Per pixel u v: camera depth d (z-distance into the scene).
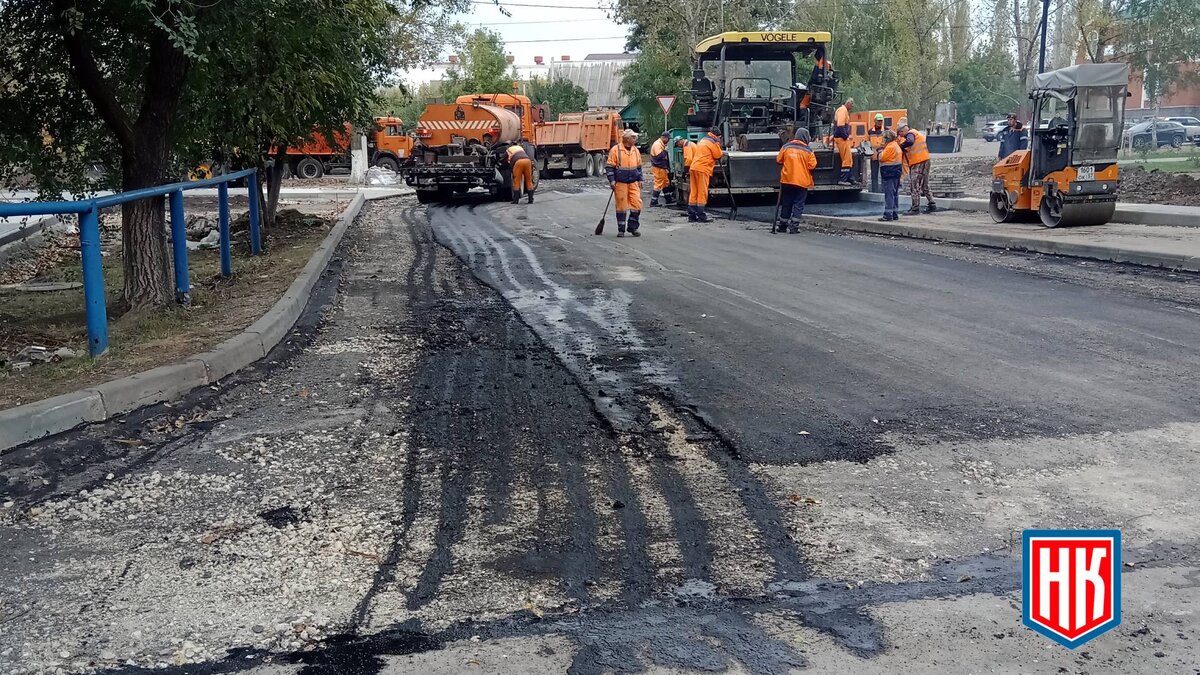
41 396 6.02
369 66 15.73
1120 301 9.20
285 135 13.88
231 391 6.76
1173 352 7.20
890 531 4.32
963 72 61.25
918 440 5.46
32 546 4.35
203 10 8.20
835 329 8.30
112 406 6.10
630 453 5.37
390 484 4.99
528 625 3.56
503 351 7.84
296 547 4.28
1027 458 5.14
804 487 4.84
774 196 20.92
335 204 24.70
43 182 9.90
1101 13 30.39
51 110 9.58
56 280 12.37
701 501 4.69
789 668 3.25
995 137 53.09
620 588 3.84
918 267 11.70
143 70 9.48
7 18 8.54
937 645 3.38
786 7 46.62
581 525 4.44
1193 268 10.80
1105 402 6.04
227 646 3.46
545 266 12.60
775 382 6.70
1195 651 3.32
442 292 10.86
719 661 3.30
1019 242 13.20
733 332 8.30
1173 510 4.46
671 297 10.05
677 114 51.25
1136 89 52.34
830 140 19.84
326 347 8.20
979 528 4.34
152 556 4.23
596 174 39.09
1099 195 14.48
